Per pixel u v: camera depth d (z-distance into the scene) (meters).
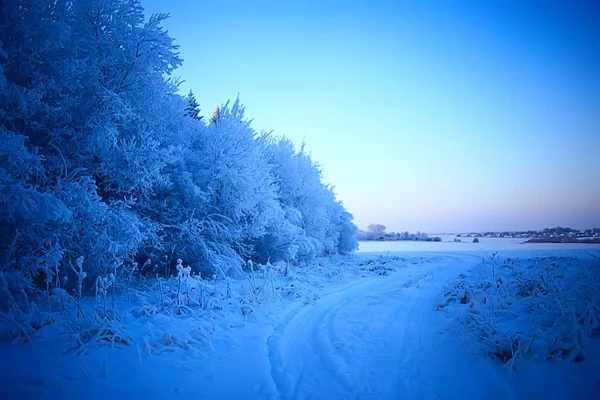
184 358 4.79
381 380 4.36
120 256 8.27
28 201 5.83
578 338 4.25
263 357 5.12
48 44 6.92
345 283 12.86
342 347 5.62
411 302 9.14
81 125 8.30
